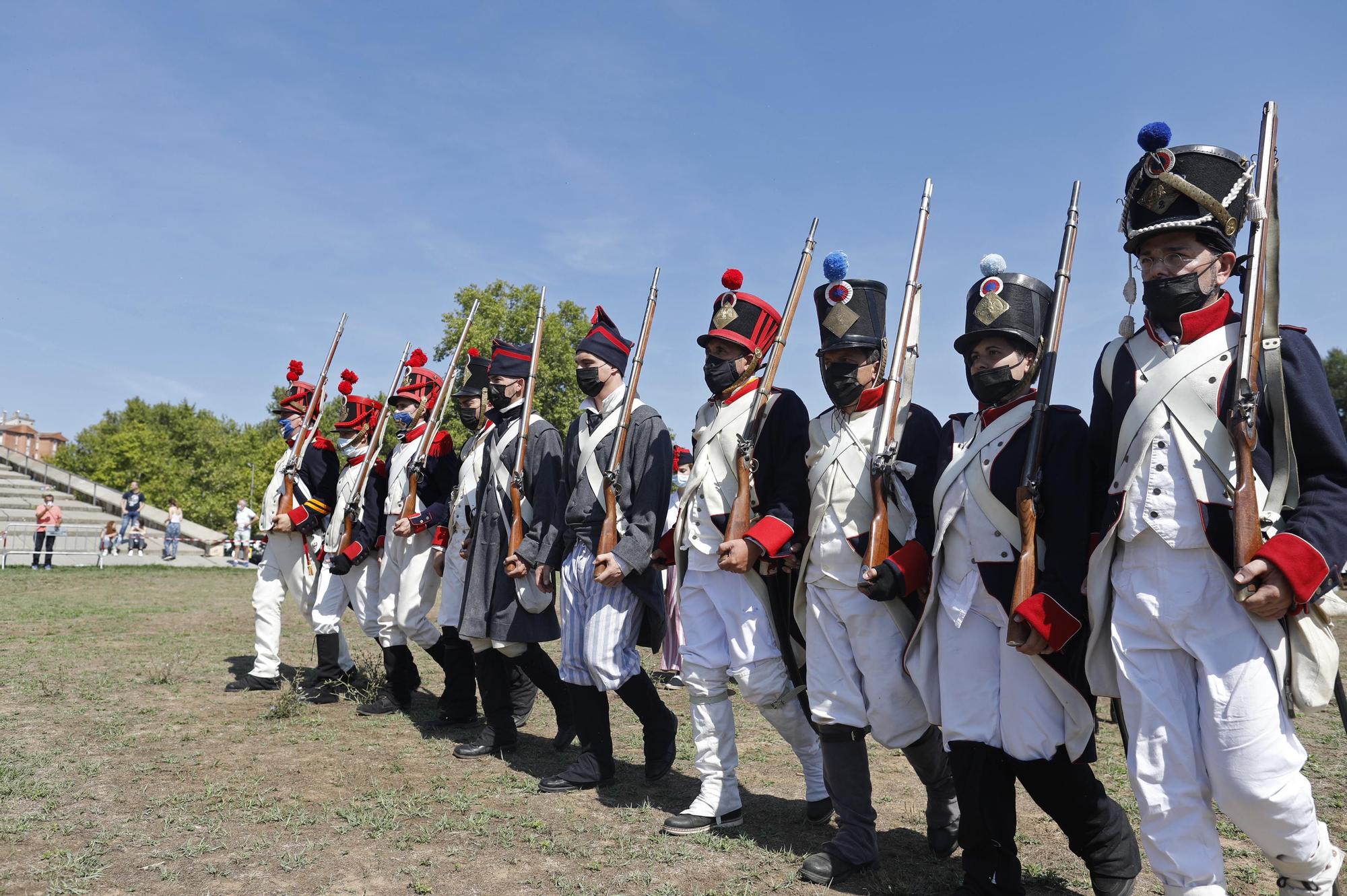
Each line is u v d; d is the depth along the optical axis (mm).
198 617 12859
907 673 3873
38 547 24359
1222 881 2840
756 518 4469
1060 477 3340
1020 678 3355
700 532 4527
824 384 4164
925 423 4066
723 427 4547
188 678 8094
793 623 4391
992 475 3482
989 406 3674
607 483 4973
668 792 5062
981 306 3564
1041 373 3408
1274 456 2881
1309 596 2654
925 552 3768
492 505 5820
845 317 4012
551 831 4355
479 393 6551
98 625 11617
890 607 3916
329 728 6438
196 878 3760
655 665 9539
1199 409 2939
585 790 5082
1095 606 3104
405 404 7312
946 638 3580
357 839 4223
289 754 5703
